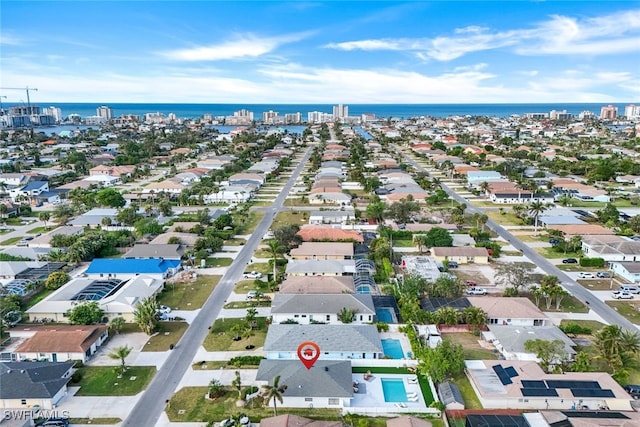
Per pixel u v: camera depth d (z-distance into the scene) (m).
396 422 65.56
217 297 111.06
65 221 171.62
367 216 175.75
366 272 123.31
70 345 84.31
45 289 116.06
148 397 74.19
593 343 87.81
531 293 112.44
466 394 74.94
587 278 122.81
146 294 107.12
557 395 71.44
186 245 142.12
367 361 83.19
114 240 145.25
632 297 110.62
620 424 63.31
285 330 88.88
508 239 155.00
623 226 162.00
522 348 84.12
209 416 69.69
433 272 120.69
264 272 125.81
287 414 65.94
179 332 94.75
